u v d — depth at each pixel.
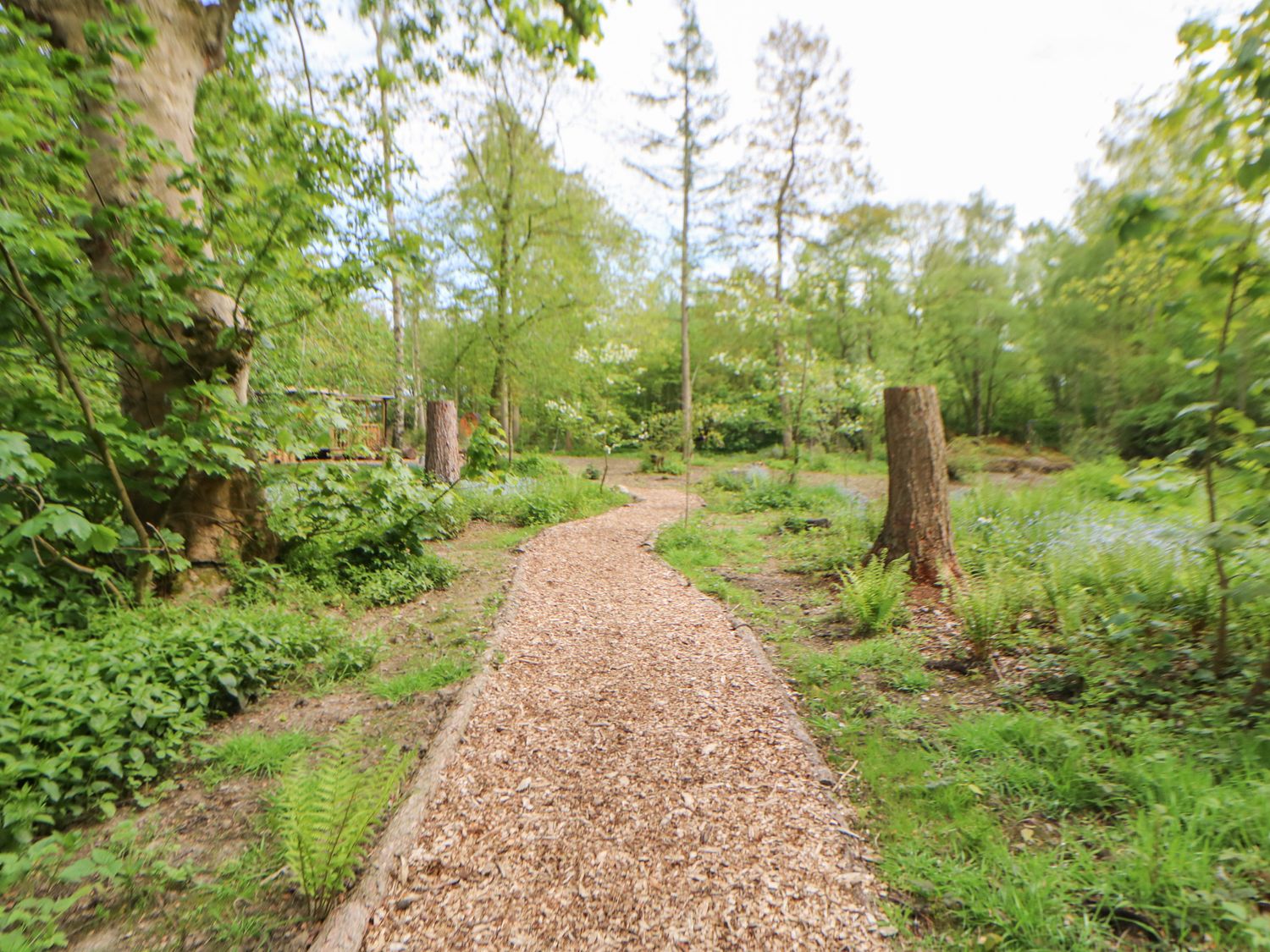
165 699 3.27
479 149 16.12
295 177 5.12
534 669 4.50
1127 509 8.07
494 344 16.05
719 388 21.75
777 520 10.30
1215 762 2.81
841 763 3.27
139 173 4.56
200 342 5.29
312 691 4.10
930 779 3.01
